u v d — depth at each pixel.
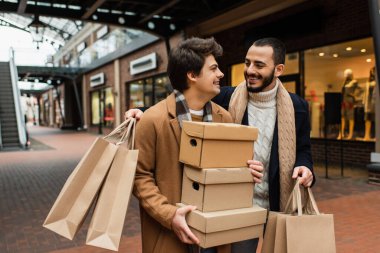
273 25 10.55
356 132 9.50
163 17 11.92
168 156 1.67
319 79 10.20
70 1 9.94
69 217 1.50
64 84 35.06
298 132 2.17
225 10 9.97
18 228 5.02
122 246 4.20
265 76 1.99
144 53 18.31
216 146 1.53
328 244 1.71
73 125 35.59
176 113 1.67
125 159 1.57
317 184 7.25
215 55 1.70
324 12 9.41
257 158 2.10
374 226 4.67
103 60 23.84
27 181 8.70
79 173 1.53
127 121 1.70
